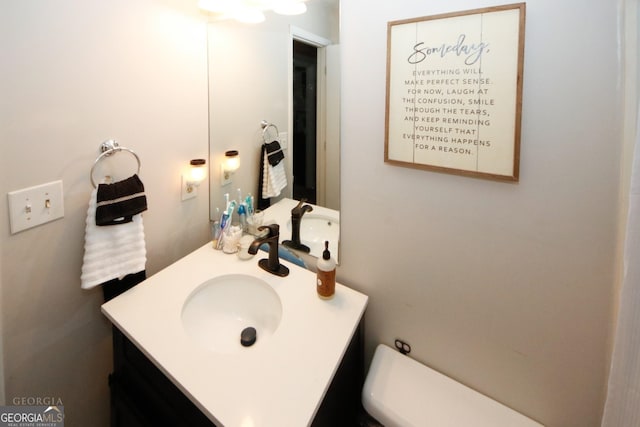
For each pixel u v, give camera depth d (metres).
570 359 0.80
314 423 0.76
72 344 1.04
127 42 1.02
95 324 1.09
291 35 1.12
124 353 0.98
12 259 0.85
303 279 1.13
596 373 0.77
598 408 0.79
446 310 0.97
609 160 0.68
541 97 0.72
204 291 1.11
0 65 0.75
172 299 1.01
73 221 0.96
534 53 0.71
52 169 0.89
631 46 0.62
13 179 0.81
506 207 0.81
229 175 1.44
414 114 0.88
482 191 0.83
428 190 0.92
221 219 1.33
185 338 0.87
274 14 1.15
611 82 0.65
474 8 0.76
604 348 0.75
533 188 0.77
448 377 1.00
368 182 1.02
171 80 1.18
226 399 0.70
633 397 0.54
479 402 0.92
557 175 0.73
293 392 0.72
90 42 0.92
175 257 1.34
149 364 0.89
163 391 0.86
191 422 0.79
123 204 0.99
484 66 0.76
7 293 0.86
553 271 0.78
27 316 0.91
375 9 0.89
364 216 1.05
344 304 1.01
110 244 0.99
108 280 1.00
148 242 1.21
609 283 0.72
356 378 1.08
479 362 0.94
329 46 1.01
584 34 0.66
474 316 0.92
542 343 0.83
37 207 0.87
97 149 0.98
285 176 1.25
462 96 0.80
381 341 1.12
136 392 0.96
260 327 1.09
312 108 1.10
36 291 0.92
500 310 0.88
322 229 1.17
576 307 0.77
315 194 1.16
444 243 0.92
